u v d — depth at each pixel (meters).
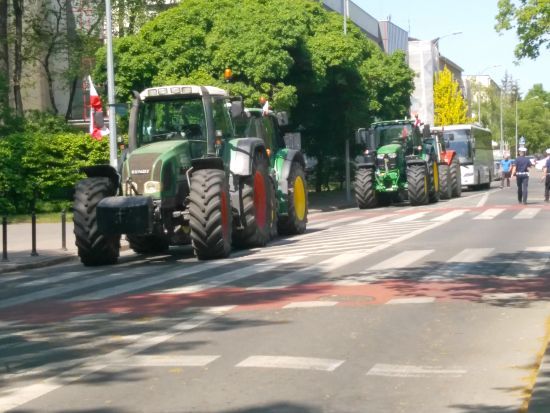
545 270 16.12
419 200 41.31
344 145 54.41
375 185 42.16
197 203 19.58
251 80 40.50
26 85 48.62
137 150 20.12
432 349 9.84
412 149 42.72
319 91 46.25
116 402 7.83
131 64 39.38
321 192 61.22
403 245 21.17
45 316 12.87
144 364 9.30
